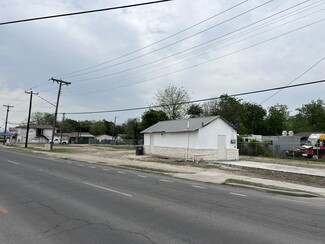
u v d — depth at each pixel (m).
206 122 25.91
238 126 28.52
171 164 22.06
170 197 9.59
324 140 36.66
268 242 5.36
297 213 7.86
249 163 23.83
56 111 45.66
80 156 30.59
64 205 8.00
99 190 10.52
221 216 7.21
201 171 17.78
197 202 8.88
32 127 100.31
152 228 6.03
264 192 11.58
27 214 6.99
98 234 5.58
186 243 5.16
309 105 85.31
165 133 30.00
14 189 10.31
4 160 22.84
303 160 29.62
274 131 79.56
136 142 80.81
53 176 14.09
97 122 130.25
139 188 11.28
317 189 12.08
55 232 5.67
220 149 26.80
